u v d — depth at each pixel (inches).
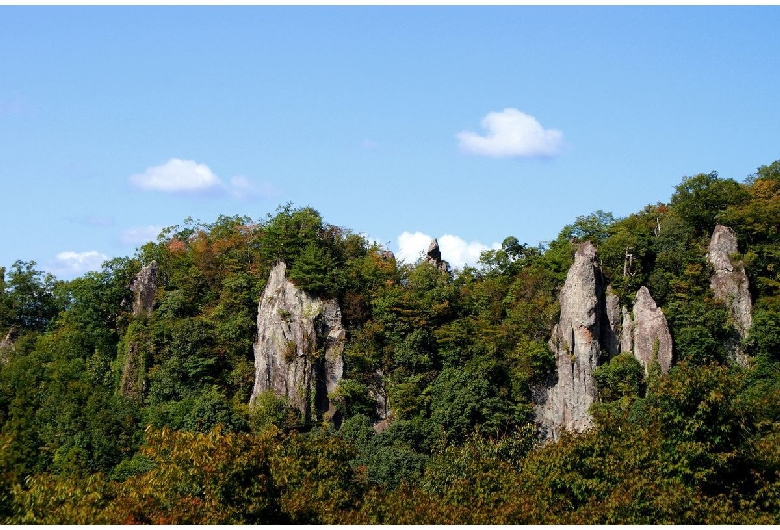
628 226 6486.2
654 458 3161.9
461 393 5137.8
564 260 6195.9
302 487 3533.5
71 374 5698.8
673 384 3139.8
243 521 2699.3
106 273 6200.8
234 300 5940.0
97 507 2765.7
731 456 2994.6
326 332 5639.8
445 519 2967.5
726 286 5743.1
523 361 5408.5
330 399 5462.6
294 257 5812.0
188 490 2805.1
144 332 5841.5
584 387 5329.7
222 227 7401.6
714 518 2822.3
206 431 5044.3
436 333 5615.2
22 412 5359.3
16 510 2689.5
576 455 3292.3
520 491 3203.7
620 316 5629.9
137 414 5383.9
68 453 4928.6
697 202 6353.3
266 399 5290.4
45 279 7126.0
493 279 6683.1
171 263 6658.5
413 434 5044.3
